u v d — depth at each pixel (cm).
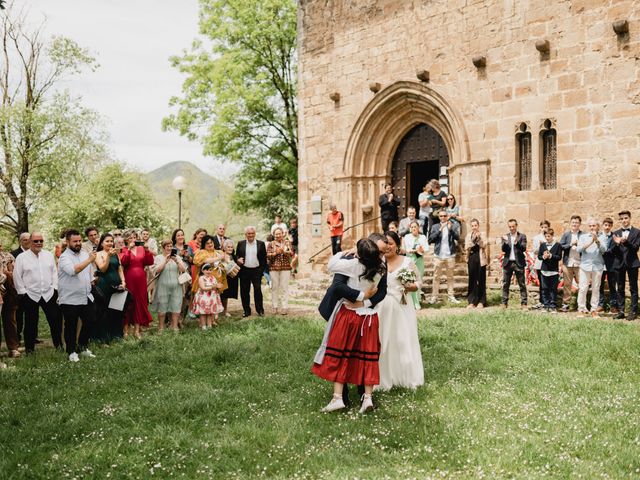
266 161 2659
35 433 547
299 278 1881
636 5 1174
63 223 2659
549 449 493
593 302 1116
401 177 1711
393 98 1627
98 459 486
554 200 1298
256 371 771
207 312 1070
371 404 598
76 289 865
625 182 1193
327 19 1797
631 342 841
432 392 661
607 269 1095
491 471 450
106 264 937
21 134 2506
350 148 1731
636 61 1175
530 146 1356
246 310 1216
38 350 970
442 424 555
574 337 884
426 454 488
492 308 1223
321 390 679
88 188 2684
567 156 1277
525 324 985
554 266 1159
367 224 1731
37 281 938
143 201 2834
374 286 609
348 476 441
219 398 640
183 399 645
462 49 1465
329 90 1795
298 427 555
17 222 2630
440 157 1612
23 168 2544
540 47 1295
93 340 984
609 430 539
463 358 813
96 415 600
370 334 602
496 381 696
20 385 727
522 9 1345
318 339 936
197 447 510
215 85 2500
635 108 1177
